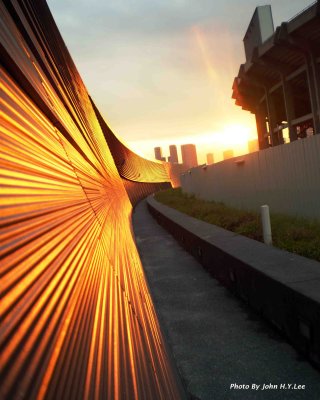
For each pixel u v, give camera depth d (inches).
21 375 32.7
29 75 111.5
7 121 70.2
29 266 49.0
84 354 53.2
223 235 406.6
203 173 1111.6
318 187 432.1
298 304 180.7
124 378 64.1
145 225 973.8
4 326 34.9
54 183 92.4
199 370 178.5
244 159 679.1
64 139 159.9
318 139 410.6
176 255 498.0
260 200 629.3
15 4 130.0
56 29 263.7
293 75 1764.3
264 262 254.5
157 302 297.3
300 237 354.9
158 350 124.9
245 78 2154.3
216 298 291.4
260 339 205.5
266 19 1790.1
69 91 298.0
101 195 264.5
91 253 101.7
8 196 52.1
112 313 86.1
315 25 1376.7
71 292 62.9
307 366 169.9
